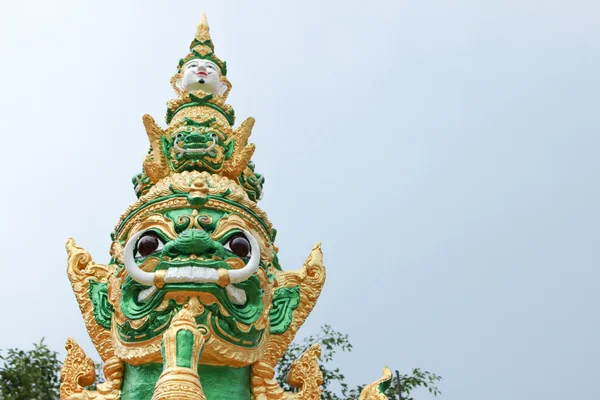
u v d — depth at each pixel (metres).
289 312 10.62
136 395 9.50
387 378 10.09
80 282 10.80
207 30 13.74
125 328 9.66
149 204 10.51
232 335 9.59
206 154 11.03
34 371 15.34
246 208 10.65
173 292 9.33
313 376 10.22
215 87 12.82
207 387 9.51
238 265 9.80
